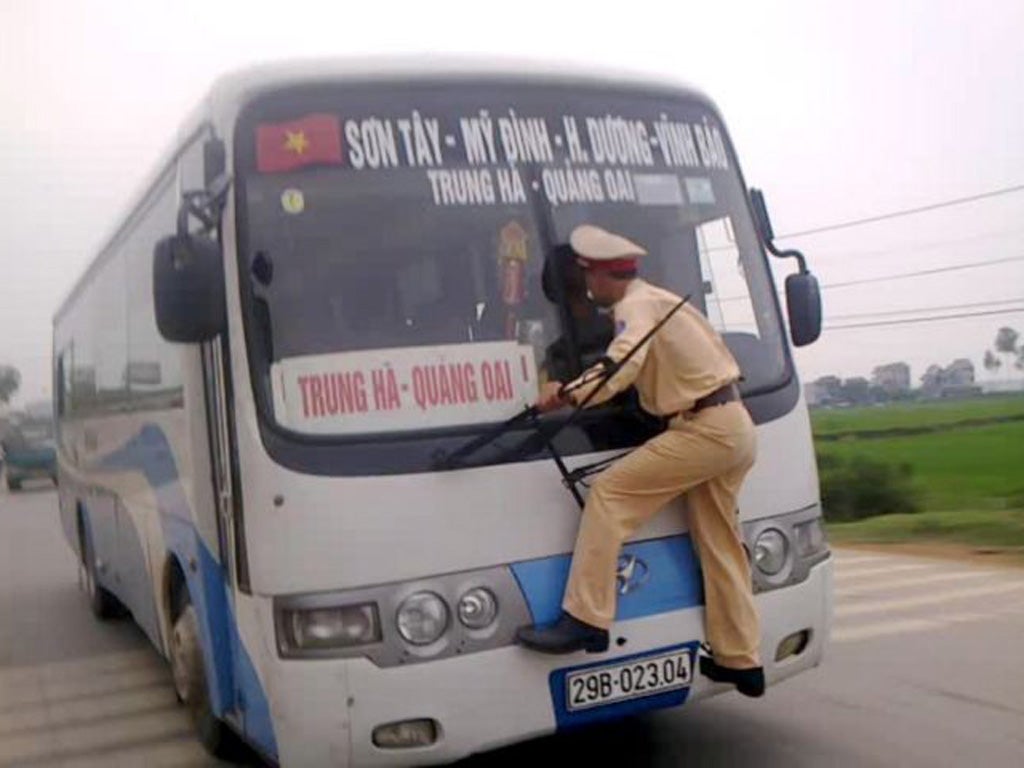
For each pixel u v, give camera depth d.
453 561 4.12
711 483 4.38
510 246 4.48
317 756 4.00
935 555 12.52
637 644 4.30
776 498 4.69
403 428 4.17
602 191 4.71
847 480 19.12
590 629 4.14
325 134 4.40
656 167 4.87
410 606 4.04
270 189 4.30
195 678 5.73
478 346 4.33
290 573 4.00
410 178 4.45
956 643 7.80
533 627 4.19
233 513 4.26
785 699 6.36
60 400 11.91
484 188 4.52
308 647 3.98
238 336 4.20
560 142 4.69
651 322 4.25
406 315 4.30
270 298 4.21
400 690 4.01
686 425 4.27
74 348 10.24
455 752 4.09
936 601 9.52
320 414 4.12
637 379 4.36
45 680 8.05
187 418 5.14
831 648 7.73
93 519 9.42
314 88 4.43
